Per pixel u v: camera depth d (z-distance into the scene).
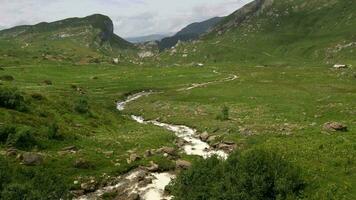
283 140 52.88
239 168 35.06
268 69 197.25
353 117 71.06
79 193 43.22
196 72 185.12
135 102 118.81
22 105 67.50
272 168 34.72
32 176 36.56
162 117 94.00
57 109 75.94
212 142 65.19
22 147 51.84
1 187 32.97
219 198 33.50
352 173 39.44
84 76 180.75
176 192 37.72
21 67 190.75
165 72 188.00
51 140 56.38
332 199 33.84
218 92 121.00
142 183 45.50
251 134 65.94
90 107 86.69
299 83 130.25
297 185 34.69
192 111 96.00
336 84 121.75
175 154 56.34
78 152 53.56
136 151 57.34
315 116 76.56
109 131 73.06
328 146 46.50
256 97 106.94
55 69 194.25
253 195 33.03
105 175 47.41
